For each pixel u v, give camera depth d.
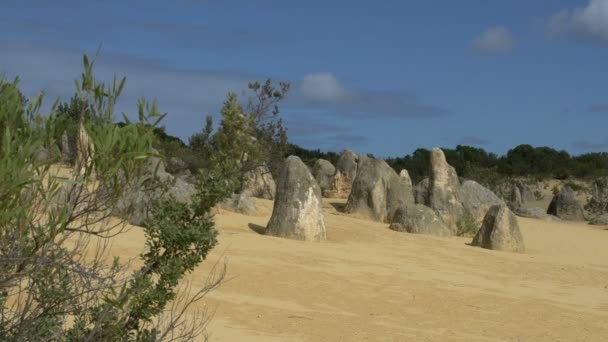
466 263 17.58
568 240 26.11
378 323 10.27
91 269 4.63
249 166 25.12
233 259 14.16
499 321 11.12
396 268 15.58
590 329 11.02
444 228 23.48
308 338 8.92
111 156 3.87
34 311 4.51
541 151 66.88
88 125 3.87
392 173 27.84
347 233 20.83
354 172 35.41
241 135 24.12
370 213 26.98
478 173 51.22
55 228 3.87
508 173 63.16
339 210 29.08
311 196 19.33
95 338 4.68
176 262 4.96
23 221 3.73
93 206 4.02
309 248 17.19
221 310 9.80
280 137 30.84
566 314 12.11
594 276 17.23
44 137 3.75
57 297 4.51
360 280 13.59
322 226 19.28
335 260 15.72
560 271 17.61
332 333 9.34
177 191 16.00
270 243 17.14
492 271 16.69
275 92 30.02
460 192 29.11
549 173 62.00
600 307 13.12
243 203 22.66
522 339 10.04
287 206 19.09
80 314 4.89
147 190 4.28
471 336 9.95
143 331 4.98
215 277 12.09
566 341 10.13
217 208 21.39
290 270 13.70
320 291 12.20
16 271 3.93
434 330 10.14
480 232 21.62
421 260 17.30
